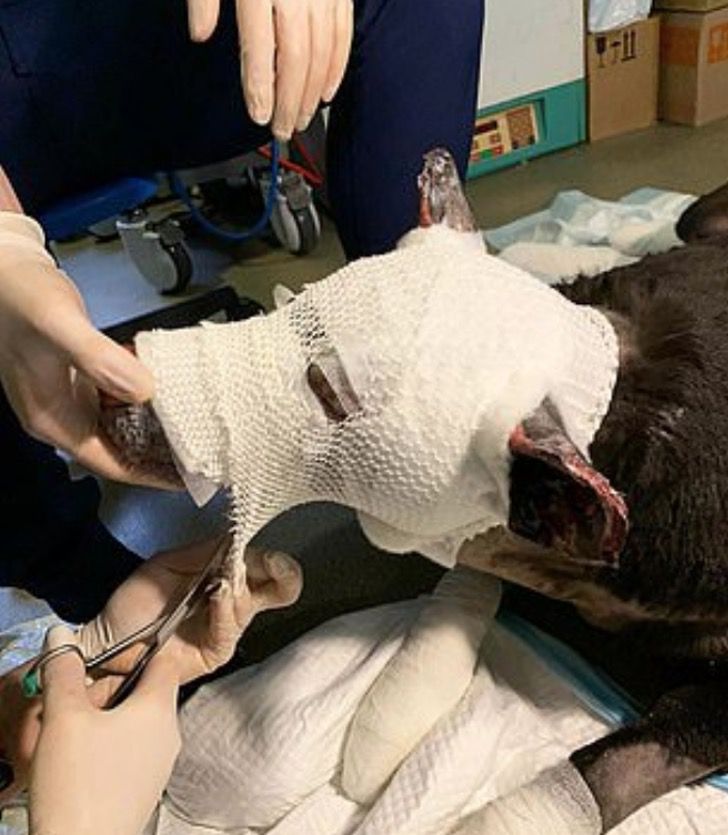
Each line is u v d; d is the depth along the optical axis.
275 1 0.84
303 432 0.75
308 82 0.87
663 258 0.95
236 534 0.81
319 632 1.08
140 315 1.84
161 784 0.77
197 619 0.87
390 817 0.92
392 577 1.30
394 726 0.97
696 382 0.83
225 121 1.21
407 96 1.10
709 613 0.91
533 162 2.30
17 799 1.00
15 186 1.19
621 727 0.99
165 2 1.11
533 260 1.42
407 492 0.79
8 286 0.73
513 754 0.99
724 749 0.95
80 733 0.73
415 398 0.74
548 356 0.75
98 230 2.20
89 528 1.12
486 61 2.16
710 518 0.84
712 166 2.17
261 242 2.10
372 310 0.75
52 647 0.79
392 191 1.16
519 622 1.11
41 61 1.13
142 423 0.77
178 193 1.99
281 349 0.75
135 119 1.20
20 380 0.75
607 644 1.14
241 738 0.99
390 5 1.05
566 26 2.19
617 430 0.82
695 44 2.23
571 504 0.72
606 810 0.91
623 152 2.28
